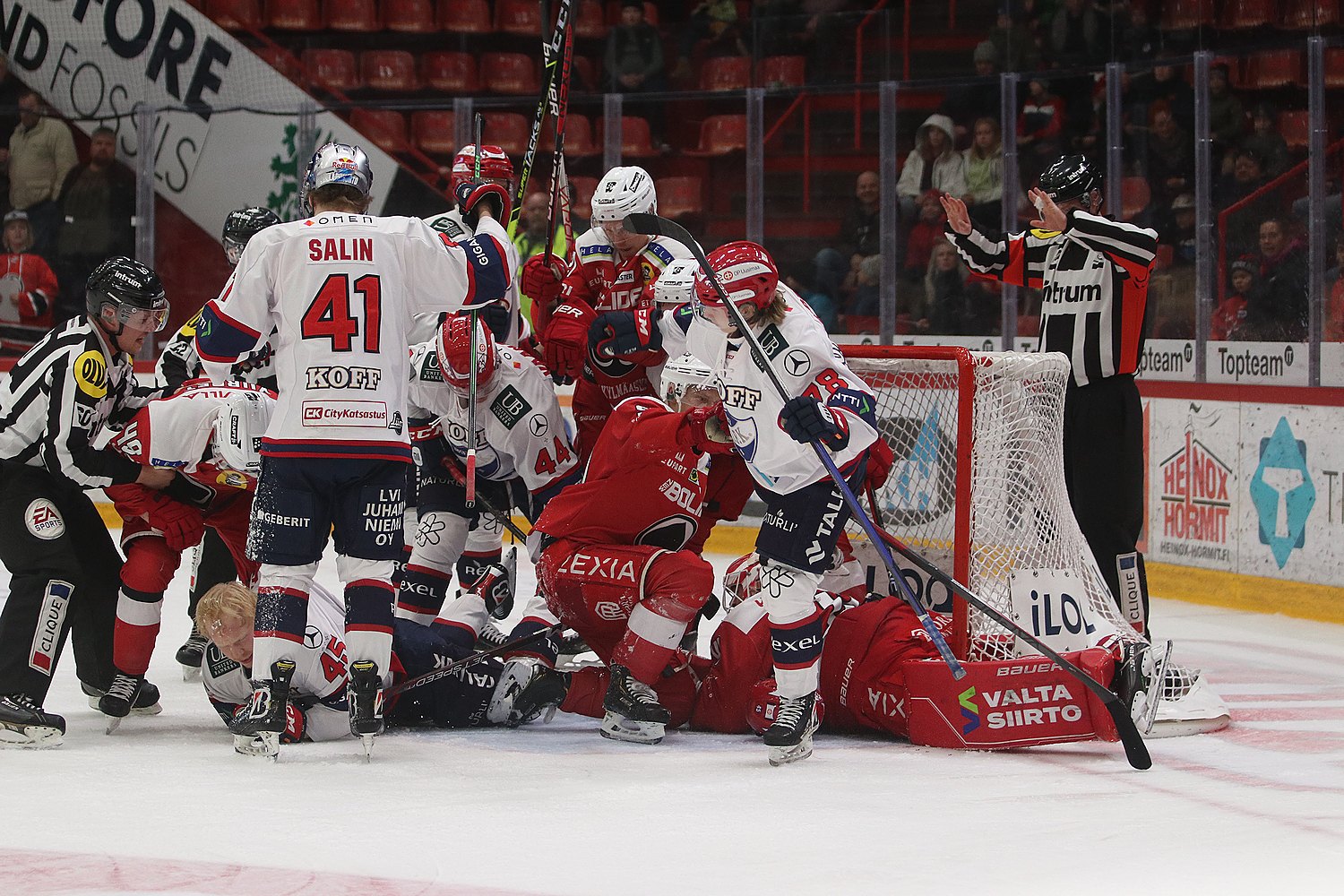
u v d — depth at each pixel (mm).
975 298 35656
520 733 18094
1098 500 21547
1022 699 16859
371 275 16141
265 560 16047
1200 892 11508
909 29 42688
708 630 26188
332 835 13078
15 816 13633
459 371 19328
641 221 16578
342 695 17141
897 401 19531
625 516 17656
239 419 17109
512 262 17141
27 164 39312
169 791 14641
